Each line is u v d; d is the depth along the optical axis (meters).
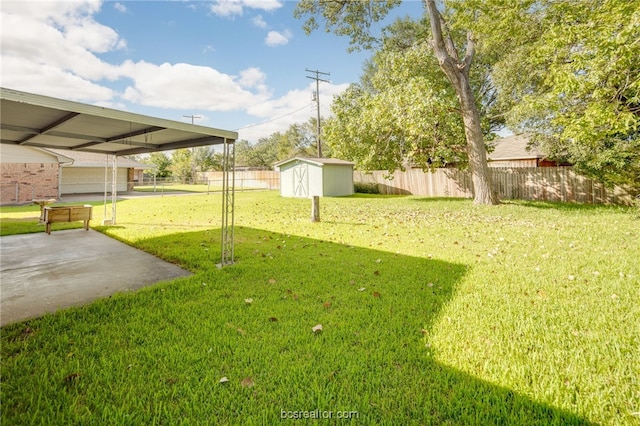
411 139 11.62
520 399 1.84
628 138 9.06
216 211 11.73
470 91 11.59
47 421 1.70
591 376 2.03
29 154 15.48
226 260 4.96
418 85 10.88
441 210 10.89
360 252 5.47
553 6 7.36
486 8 8.79
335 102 14.95
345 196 18.69
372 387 1.98
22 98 2.70
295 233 7.34
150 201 15.94
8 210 12.14
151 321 2.87
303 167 18.95
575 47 6.21
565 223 7.69
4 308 3.15
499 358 2.25
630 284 3.59
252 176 33.34
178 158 44.16
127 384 2.00
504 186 15.10
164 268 4.63
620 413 1.72
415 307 3.16
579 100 6.50
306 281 3.99
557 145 11.51
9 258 5.16
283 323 2.83
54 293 3.59
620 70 5.40
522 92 11.68
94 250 5.74
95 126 4.73
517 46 10.67
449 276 4.09
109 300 3.32
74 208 7.57
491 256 4.96
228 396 1.91
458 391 1.93
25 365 2.16
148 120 3.75
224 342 2.51
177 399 1.89
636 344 2.37
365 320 2.88
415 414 1.76
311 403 1.85
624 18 5.14
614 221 7.76
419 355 2.30
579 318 2.81
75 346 2.43
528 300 3.25
